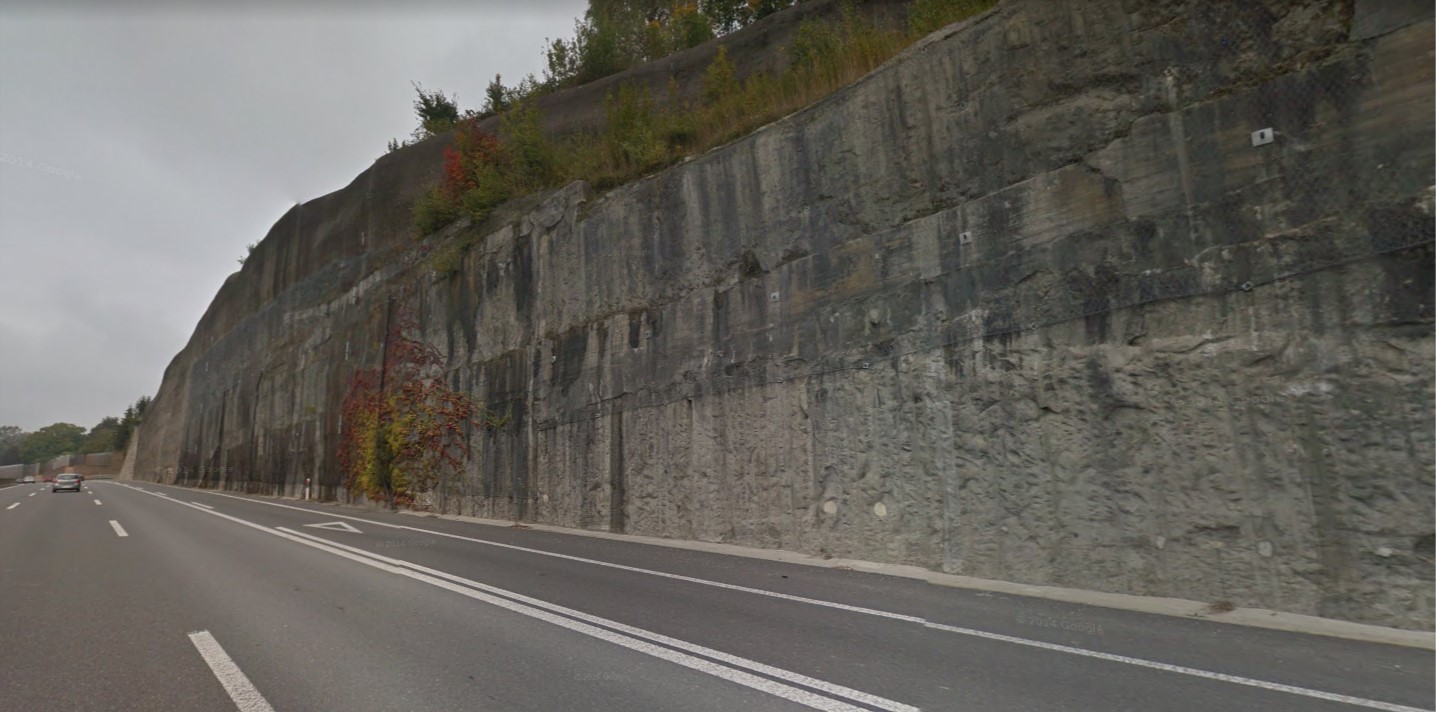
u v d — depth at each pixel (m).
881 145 11.09
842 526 10.36
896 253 10.47
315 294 33.78
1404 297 6.20
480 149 24.53
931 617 6.49
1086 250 8.42
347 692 4.66
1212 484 7.05
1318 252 6.71
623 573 9.08
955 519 9.06
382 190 32.03
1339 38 6.96
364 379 25.31
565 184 18.69
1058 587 7.94
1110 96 8.62
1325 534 6.34
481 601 7.36
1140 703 4.21
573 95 25.27
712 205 13.75
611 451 14.76
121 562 10.68
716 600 7.32
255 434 36.25
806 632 5.96
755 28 21.83
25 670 5.30
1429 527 5.85
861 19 17.28
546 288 17.73
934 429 9.48
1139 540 7.46
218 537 13.77
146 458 64.44
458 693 4.60
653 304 14.55
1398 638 5.57
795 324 11.67
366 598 7.59
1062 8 9.30
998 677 4.72
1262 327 6.95
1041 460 8.36
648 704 4.34
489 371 19.16
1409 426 6.04
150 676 5.09
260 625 6.49
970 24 10.35
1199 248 7.52
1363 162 6.61
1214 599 6.89
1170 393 7.45
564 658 5.31
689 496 12.89
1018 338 8.82
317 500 26.98
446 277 22.08
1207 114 7.72
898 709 4.16
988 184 9.66
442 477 20.11
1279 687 4.47
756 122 14.02
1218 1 7.88
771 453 11.60
